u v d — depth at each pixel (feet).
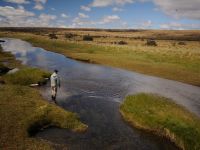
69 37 506.89
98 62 179.83
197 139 50.55
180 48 298.97
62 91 93.30
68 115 62.54
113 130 59.98
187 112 69.51
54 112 62.80
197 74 135.74
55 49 274.57
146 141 55.21
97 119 66.59
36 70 114.93
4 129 50.34
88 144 51.98
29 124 54.34
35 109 63.05
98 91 97.14
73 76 127.24
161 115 63.52
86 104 79.10
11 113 58.34
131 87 107.24
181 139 52.65
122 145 52.70
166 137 56.59
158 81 122.11
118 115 70.23
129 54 215.92
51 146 48.19
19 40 446.19
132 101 75.25
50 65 163.43
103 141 53.88
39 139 50.85
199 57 188.14
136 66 161.07
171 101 80.59
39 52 248.32
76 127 59.26
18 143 46.16
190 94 98.37
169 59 184.14
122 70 151.84
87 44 301.43
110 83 113.50
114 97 89.45
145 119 63.00
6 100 67.31
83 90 97.35
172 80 125.39
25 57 201.16
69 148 49.42
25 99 70.44
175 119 60.49
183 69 149.07
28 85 98.63
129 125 63.46
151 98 78.07
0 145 44.29
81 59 193.98
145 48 270.05
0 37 539.29
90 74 135.13
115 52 231.71
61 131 57.06
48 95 86.17
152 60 183.11
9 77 104.01
